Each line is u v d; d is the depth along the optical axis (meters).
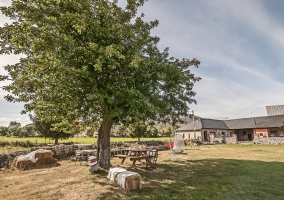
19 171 9.79
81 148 17.39
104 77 8.91
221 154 16.50
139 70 8.60
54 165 11.41
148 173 8.95
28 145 21.88
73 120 9.09
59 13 7.23
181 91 11.25
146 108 7.79
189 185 6.87
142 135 29.47
